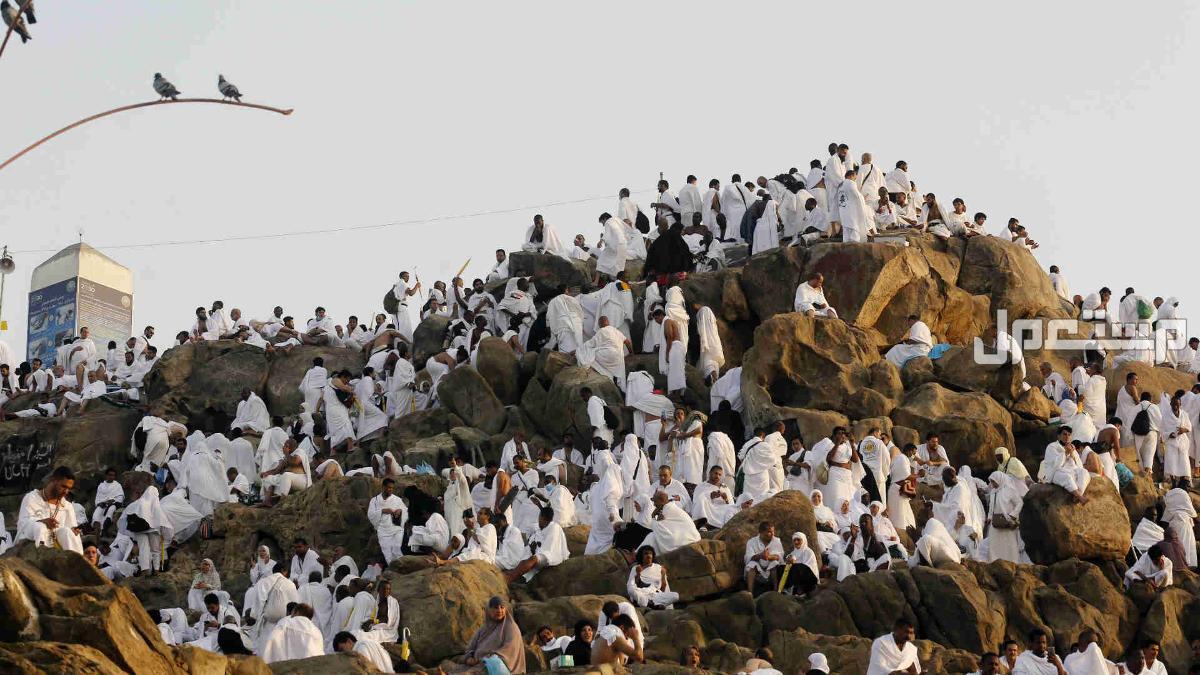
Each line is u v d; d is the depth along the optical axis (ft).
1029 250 172.24
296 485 139.33
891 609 107.65
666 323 153.07
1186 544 126.11
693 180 189.06
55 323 237.66
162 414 171.53
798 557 111.34
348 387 159.33
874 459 129.70
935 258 164.45
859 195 163.84
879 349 155.53
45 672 63.57
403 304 187.32
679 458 134.62
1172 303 172.55
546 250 183.93
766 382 146.82
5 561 68.13
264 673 75.00
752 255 174.91
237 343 179.32
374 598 104.63
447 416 156.97
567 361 156.15
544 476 131.03
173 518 135.44
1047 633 108.68
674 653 101.30
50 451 165.68
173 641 108.58
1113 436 137.18
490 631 92.07
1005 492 121.49
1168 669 111.14
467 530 117.70
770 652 94.84
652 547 112.78
